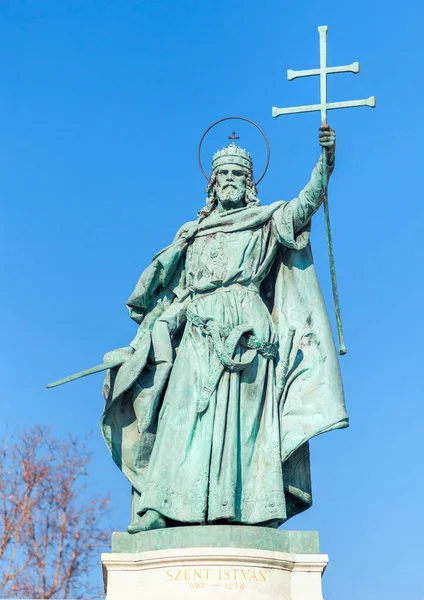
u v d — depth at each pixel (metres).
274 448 18.61
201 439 18.59
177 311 19.75
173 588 17.50
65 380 18.88
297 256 19.72
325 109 18.77
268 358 19.06
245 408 18.77
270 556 17.64
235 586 17.45
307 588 17.72
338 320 19.12
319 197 19.02
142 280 19.86
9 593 23.73
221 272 19.41
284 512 18.19
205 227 19.83
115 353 19.36
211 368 18.80
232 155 20.02
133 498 19.14
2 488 24.88
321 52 19.02
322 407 18.92
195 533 17.94
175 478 18.44
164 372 19.23
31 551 24.36
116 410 19.36
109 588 17.83
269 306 19.83
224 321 19.09
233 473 18.22
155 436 19.17
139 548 18.19
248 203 20.03
